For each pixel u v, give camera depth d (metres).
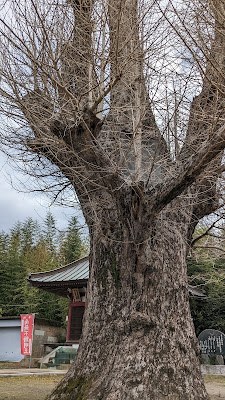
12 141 4.83
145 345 4.28
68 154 4.99
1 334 20.50
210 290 17.64
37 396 6.27
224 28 4.17
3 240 36.25
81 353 4.71
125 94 5.27
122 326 4.45
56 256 38.16
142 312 4.48
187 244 5.64
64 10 4.64
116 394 3.88
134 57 4.40
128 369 4.09
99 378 4.23
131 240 4.65
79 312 16.77
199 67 4.27
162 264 4.80
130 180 4.66
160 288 4.67
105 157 4.65
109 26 4.63
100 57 4.55
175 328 4.52
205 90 4.80
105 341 4.51
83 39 4.60
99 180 4.84
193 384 4.18
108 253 5.00
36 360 17.83
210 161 4.15
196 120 4.59
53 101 4.77
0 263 32.41
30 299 29.77
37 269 34.09
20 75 4.62
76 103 4.54
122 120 5.26
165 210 5.12
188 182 4.16
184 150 4.77
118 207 4.65
